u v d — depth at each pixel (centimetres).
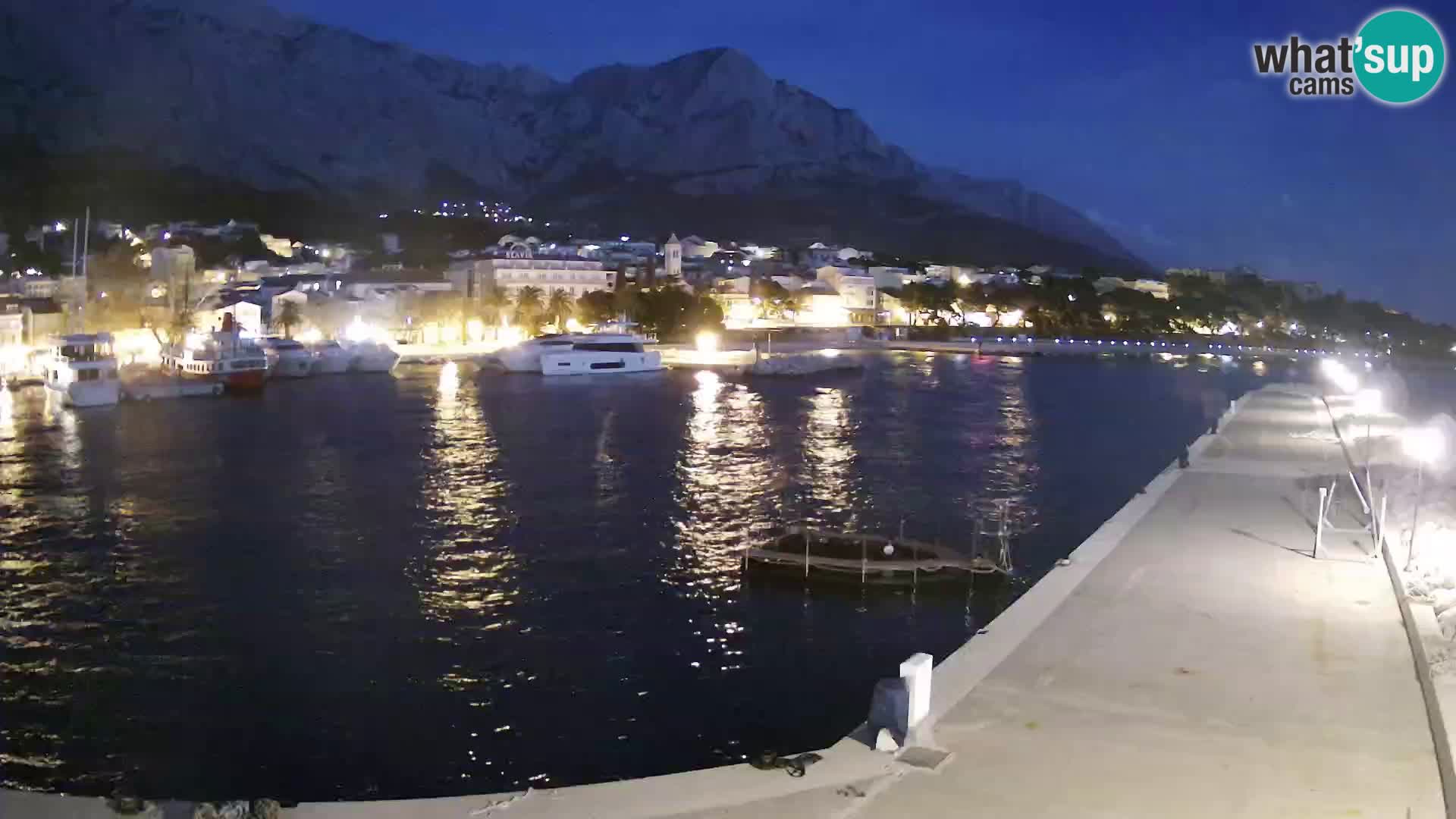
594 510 5416
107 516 5231
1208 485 4219
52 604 3803
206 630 3522
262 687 3028
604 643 3359
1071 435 8625
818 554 4053
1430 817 1473
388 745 2666
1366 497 3897
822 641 3350
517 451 7319
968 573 3891
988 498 5862
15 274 16400
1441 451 4875
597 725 2769
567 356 13225
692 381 12938
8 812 1415
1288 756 1669
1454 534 3136
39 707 2897
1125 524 3422
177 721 2805
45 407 9594
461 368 14075
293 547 4644
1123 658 2125
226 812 1424
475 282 18812
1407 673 2047
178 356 11312
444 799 1495
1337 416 6938
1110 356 19812
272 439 7812
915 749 1655
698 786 1529
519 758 2595
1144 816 1466
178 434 8056
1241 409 7600
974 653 2152
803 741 2680
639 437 8062
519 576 4166
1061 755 1662
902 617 3556
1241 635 2278
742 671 3119
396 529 4988
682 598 3809
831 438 8131
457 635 3462
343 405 10025
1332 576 2788
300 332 15050
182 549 4603
